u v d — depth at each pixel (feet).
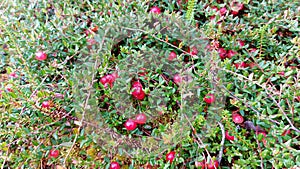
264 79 0.90
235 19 1.01
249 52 0.98
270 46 1.00
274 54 1.00
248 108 0.84
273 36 0.95
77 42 0.95
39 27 0.99
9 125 0.84
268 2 1.04
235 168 0.75
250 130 0.85
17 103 0.84
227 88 0.81
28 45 0.95
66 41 0.97
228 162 0.83
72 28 0.98
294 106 0.80
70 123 0.89
